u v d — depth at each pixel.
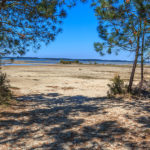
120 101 8.23
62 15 5.68
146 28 8.01
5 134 4.31
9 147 3.64
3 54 5.79
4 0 5.15
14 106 7.02
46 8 5.34
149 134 4.26
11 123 5.09
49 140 4.00
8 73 22.19
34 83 14.71
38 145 3.75
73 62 67.56
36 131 4.55
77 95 10.22
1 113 5.96
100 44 8.03
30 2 5.52
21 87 12.43
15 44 5.80
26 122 5.25
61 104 7.84
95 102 8.19
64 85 14.07
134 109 6.67
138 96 9.19
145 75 23.19
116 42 7.95
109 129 4.65
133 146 3.67
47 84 14.41
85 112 6.40
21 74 21.58
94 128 4.75
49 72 25.50
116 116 5.81
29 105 7.45
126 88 9.88
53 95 10.08
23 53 5.96
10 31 5.88
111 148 3.59
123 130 4.56
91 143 3.84
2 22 5.77
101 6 6.96
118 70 32.91
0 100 7.09
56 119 5.58
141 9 5.79
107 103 7.86
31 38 6.11
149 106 7.14
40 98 9.12
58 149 3.57
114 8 6.94
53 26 6.01
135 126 4.82
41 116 5.89
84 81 16.73
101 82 16.23
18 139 4.04
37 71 26.83
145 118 5.51
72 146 3.71
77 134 4.36
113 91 9.77
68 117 5.80
